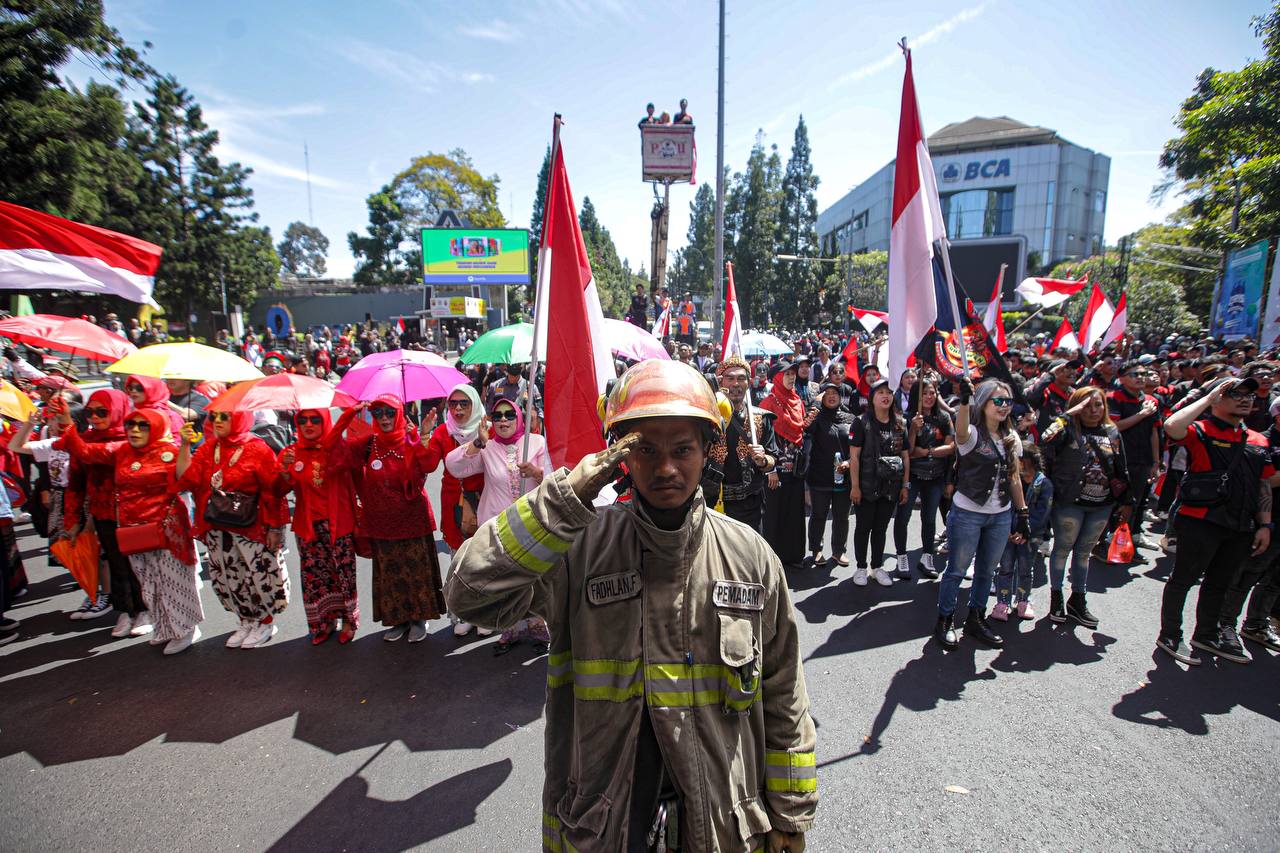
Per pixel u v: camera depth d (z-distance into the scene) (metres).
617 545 1.31
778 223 51.16
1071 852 2.57
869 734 3.35
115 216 27.44
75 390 5.71
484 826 2.74
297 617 4.88
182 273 36.09
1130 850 2.58
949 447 5.00
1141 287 35.00
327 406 4.08
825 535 6.91
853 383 8.84
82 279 4.20
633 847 1.25
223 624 4.76
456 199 53.38
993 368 5.86
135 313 24.97
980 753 3.19
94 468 4.41
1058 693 3.74
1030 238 65.75
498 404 4.23
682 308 15.73
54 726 3.48
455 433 4.52
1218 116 16.91
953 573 4.26
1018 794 2.90
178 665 4.14
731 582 1.31
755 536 1.42
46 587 5.51
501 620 1.23
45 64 14.12
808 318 50.94
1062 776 3.02
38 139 14.55
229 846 2.65
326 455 4.23
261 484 4.22
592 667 1.26
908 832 2.67
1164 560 5.99
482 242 31.11
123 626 4.57
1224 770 3.06
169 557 4.20
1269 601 4.36
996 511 4.17
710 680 1.28
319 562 4.33
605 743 1.25
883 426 5.32
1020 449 4.23
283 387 4.08
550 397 3.38
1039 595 5.24
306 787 2.99
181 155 36.66
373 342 22.69
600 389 3.57
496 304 39.78
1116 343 13.45
